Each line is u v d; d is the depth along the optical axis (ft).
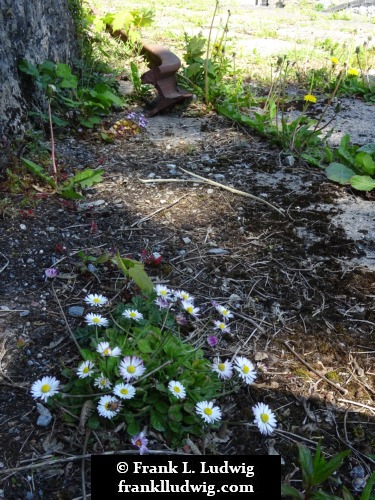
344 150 11.96
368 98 16.66
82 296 7.85
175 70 14.21
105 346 6.25
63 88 13.04
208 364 6.57
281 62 14.10
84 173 10.21
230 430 6.20
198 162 11.91
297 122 12.55
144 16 21.45
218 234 9.48
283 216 10.10
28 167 10.18
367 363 7.21
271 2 43.57
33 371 6.69
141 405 6.05
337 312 7.98
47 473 5.62
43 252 8.65
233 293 8.18
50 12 13.17
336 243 9.42
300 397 6.68
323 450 6.07
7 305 7.61
